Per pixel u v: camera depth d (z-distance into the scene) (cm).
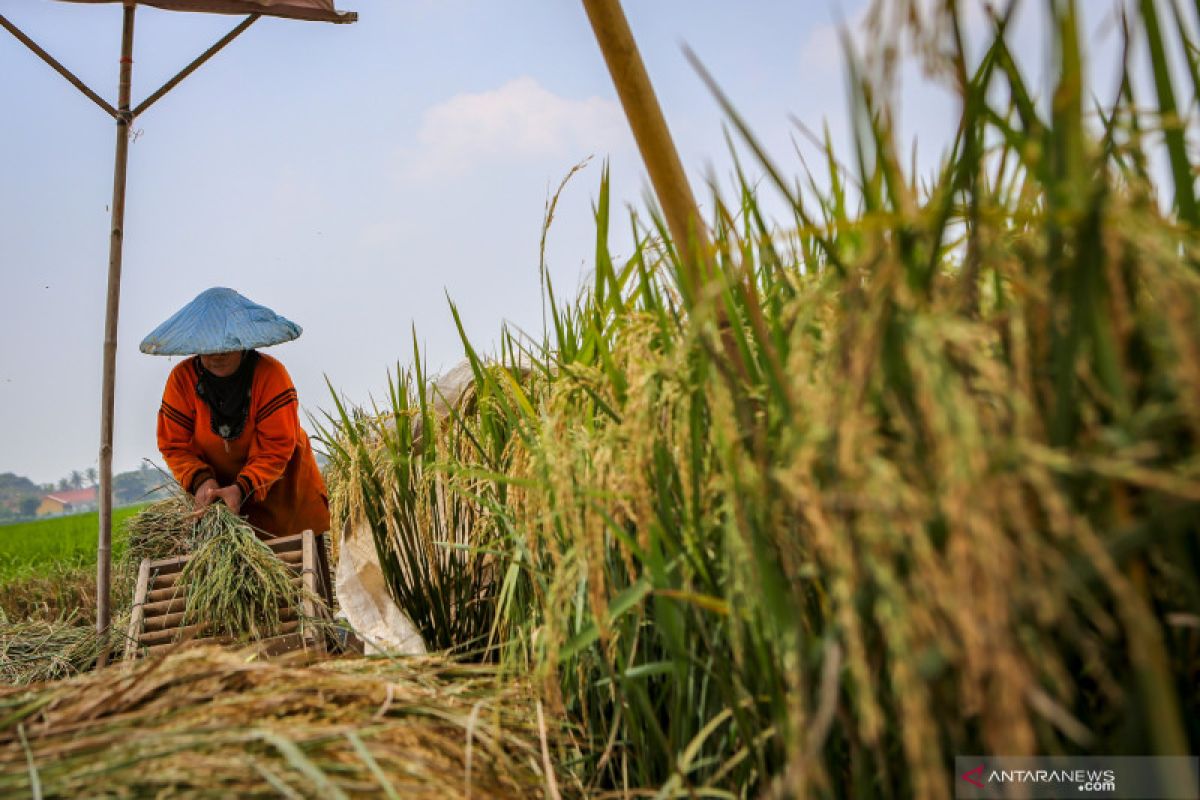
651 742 157
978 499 77
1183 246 94
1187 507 79
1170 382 81
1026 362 90
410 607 287
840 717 103
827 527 89
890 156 89
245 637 302
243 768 121
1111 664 94
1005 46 94
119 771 120
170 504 444
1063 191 83
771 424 119
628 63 139
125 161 389
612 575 166
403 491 289
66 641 391
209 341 415
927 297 93
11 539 1798
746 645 127
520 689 177
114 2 392
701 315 113
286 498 444
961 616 76
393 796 115
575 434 173
